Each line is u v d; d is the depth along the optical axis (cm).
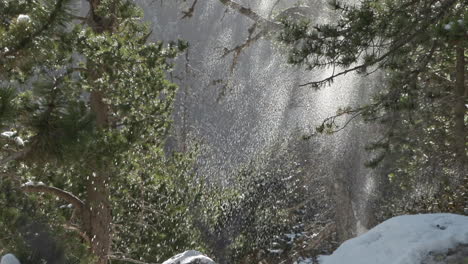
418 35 720
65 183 1194
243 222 1631
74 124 580
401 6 740
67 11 655
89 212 1162
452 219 423
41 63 733
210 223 1612
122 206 1283
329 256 443
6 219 685
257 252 1566
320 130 992
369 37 745
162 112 1140
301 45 867
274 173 1658
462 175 1070
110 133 962
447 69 1090
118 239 1288
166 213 1302
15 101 566
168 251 1359
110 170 1015
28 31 638
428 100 959
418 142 1080
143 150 1152
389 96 819
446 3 703
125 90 1077
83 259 798
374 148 1065
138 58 1098
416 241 402
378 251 412
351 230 1460
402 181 1178
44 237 300
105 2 1168
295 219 1620
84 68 1064
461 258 377
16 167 942
